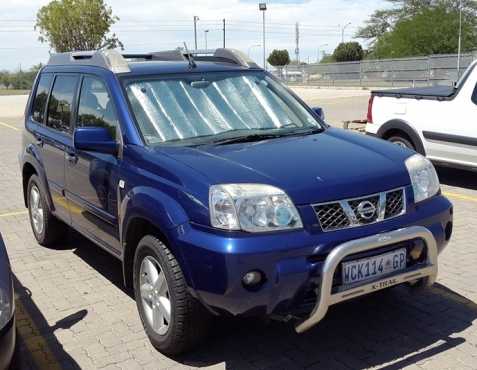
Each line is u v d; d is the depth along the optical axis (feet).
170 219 11.34
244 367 12.17
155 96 14.56
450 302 14.78
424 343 12.84
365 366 12.03
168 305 12.12
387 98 29.30
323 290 10.63
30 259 19.30
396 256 11.62
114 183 13.76
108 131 14.53
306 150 12.92
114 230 14.25
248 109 15.21
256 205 10.71
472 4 164.04
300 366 12.13
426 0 182.60
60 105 17.92
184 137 13.82
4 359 9.73
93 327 14.26
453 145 26.32
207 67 16.11
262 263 10.46
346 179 11.50
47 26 160.45
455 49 162.09
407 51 167.84
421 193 12.46
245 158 12.23
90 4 159.02
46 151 18.31
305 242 10.70
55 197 18.20
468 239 19.76
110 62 15.37
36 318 14.89
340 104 82.17
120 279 17.38
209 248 10.62
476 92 25.48
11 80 196.34
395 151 13.30
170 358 12.62
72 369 12.42
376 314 14.24
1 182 33.17
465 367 11.80
